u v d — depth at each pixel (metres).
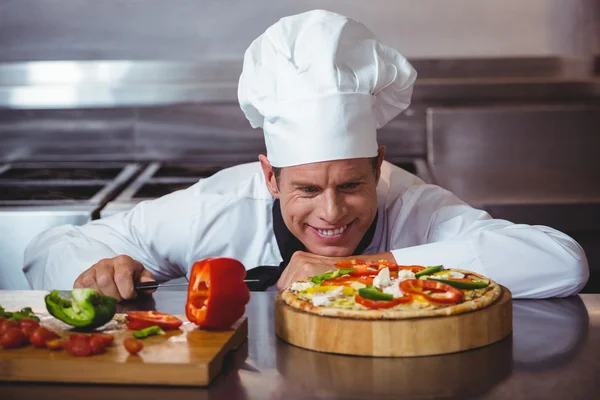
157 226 1.91
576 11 3.00
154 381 0.92
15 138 3.09
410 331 1.00
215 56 3.07
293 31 1.46
